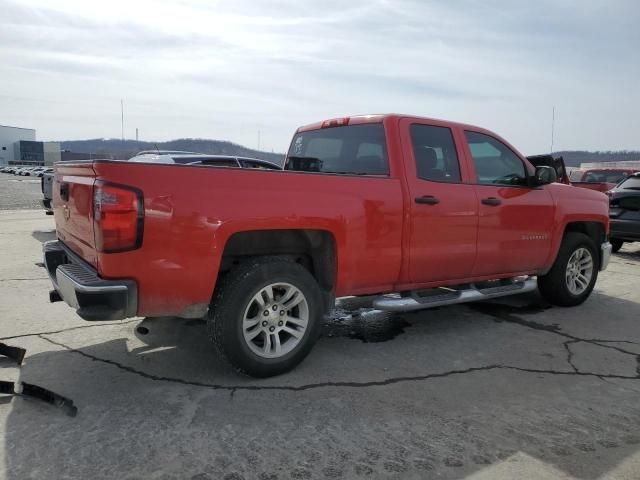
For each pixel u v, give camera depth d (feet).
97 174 10.10
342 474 8.20
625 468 8.49
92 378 11.80
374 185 13.42
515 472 8.31
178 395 10.96
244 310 11.39
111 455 8.60
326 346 14.38
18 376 11.85
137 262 10.23
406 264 14.15
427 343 14.76
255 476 8.10
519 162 17.52
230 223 10.99
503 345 14.70
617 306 19.51
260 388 11.40
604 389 11.71
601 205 20.22
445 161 15.43
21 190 106.83
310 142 17.39
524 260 17.40
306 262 13.35
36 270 23.49
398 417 10.13
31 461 8.37
